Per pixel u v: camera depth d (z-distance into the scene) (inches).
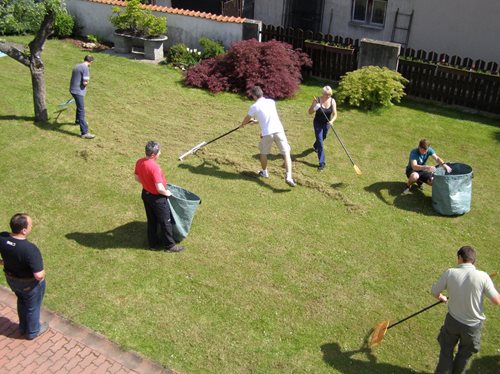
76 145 415.5
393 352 244.5
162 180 283.9
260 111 359.3
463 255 216.5
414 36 594.9
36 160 392.2
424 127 478.6
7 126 436.8
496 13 541.3
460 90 514.9
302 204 353.7
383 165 409.1
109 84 537.0
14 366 229.3
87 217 331.0
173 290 274.7
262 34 595.5
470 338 214.2
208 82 535.2
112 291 272.2
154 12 632.4
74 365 230.8
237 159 404.2
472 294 209.5
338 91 522.6
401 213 350.0
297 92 545.0
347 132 462.0
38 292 234.5
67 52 622.5
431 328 258.5
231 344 243.8
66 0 673.6
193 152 410.0
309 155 418.9
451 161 421.4
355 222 337.7
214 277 284.7
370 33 620.1
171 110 489.4
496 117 503.8
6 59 581.9
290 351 241.8
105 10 656.4
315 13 643.5
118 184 366.6
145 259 296.4
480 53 565.0
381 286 284.5
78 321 253.4
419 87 533.3
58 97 499.8
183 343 243.4
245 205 349.1
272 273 289.7
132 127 451.5
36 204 342.0
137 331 249.0
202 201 350.6
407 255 310.0
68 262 291.3
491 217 351.9
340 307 268.8
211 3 698.2
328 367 234.7
